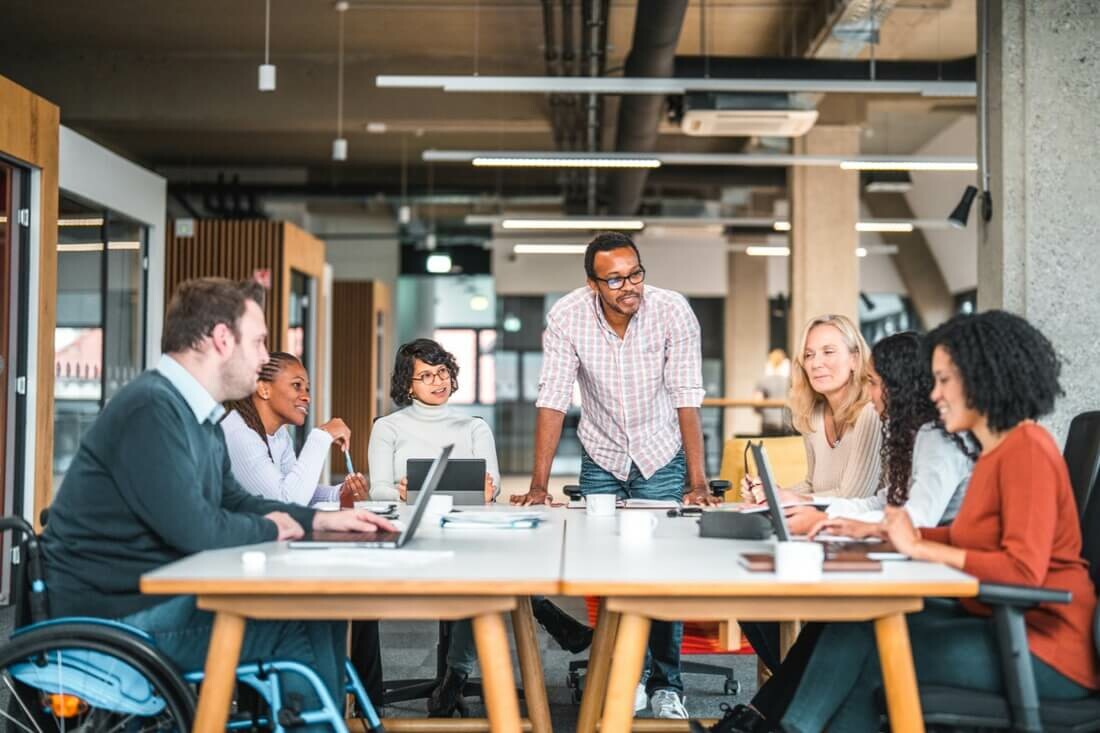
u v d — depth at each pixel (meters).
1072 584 2.50
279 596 2.20
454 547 2.64
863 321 20.77
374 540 2.68
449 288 20.91
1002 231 4.81
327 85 13.25
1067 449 2.93
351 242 20.72
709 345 21.23
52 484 7.16
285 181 18.42
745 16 11.36
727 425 20.94
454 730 3.47
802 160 11.12
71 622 2.40
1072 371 4.69
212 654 2.23
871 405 3.91
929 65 10.64
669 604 2.20
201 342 2.71
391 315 20.42
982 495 2.57
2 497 6.76
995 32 4.90
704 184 16.78
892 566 2.34
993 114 4.92
